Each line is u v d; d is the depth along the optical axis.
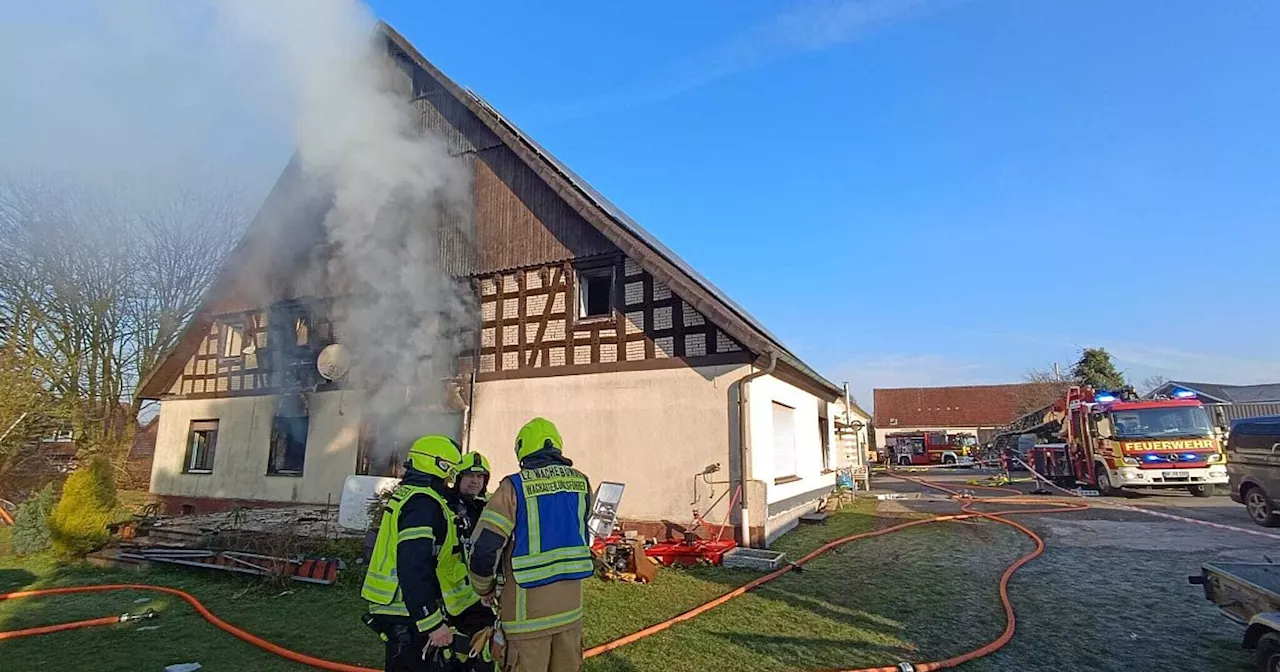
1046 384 41.53
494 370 10.12
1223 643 4.51
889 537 9.14
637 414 8.89
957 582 6.31
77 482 7.96
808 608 5.43
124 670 4.18
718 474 8.25
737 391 8.34
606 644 4.44
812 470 11.87
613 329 9.32
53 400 13.45
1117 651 4.37
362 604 5.74
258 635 4.84
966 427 48.72
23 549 8.10
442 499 2.79
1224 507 12.00
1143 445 14.12
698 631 4.82
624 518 8.62
